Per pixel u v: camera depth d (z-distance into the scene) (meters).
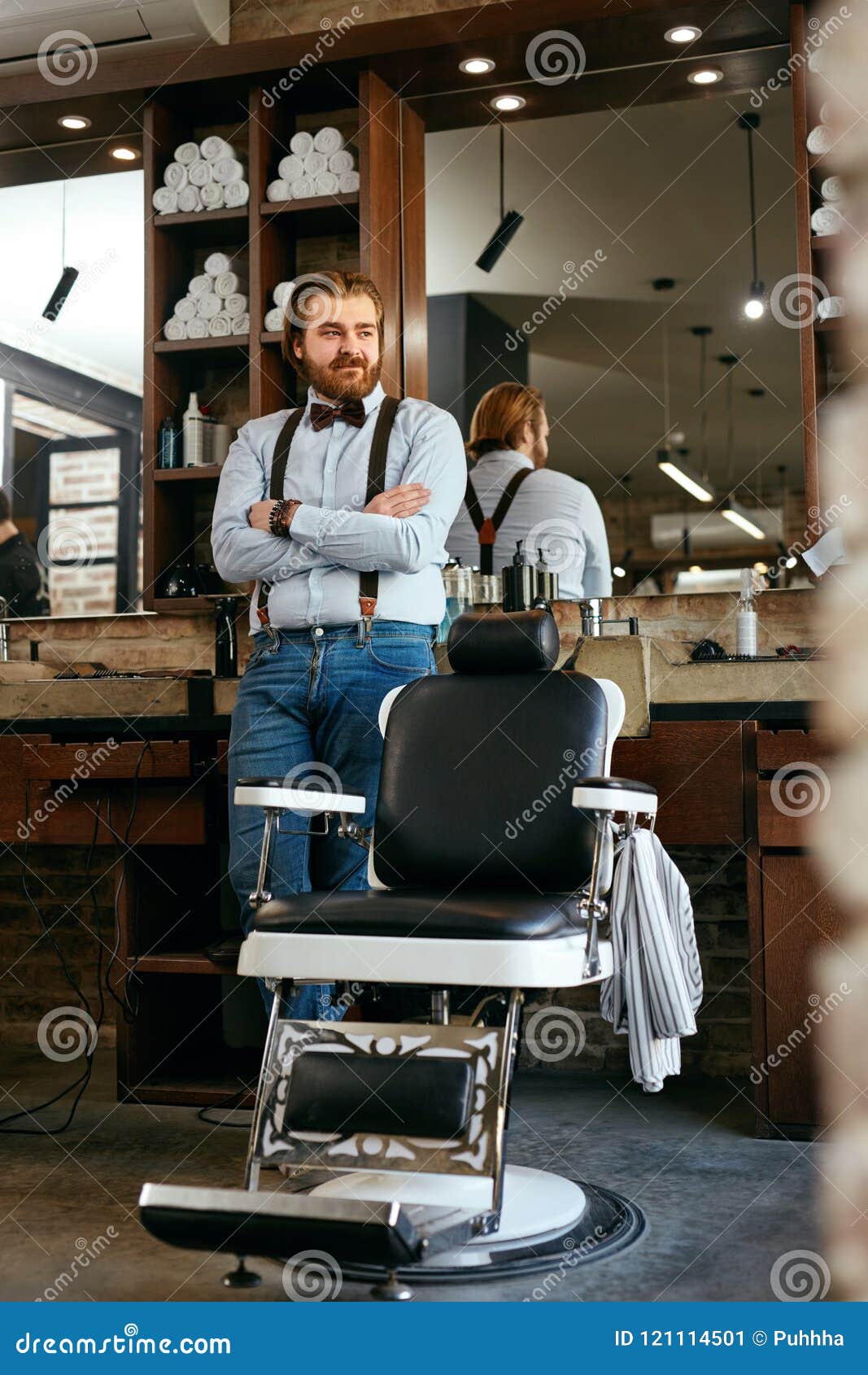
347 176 3.51
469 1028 1.85
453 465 2.63
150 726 2.93
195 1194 1.59
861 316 1.90
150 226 3.65
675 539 3.44
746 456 3.42
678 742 2.65
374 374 2.67
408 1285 1.80
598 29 3.34
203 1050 3.30
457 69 3.52
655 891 2.35
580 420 3.53
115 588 4.30
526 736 2.21
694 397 3.47
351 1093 1.83
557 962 1.84
